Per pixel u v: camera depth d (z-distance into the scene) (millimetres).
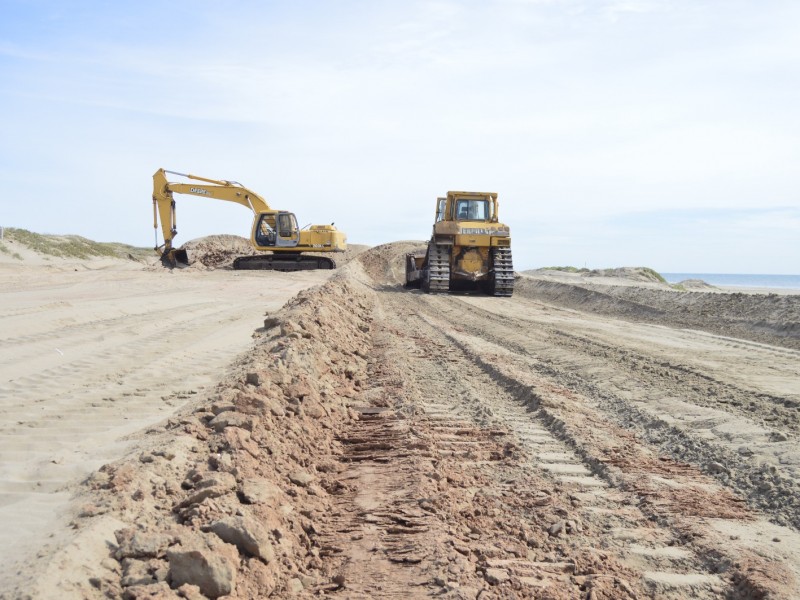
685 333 18078
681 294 24297
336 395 9578
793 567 4930
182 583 3779
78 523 4289
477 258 30828
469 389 10672
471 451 7551
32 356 10828
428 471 6656
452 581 4520
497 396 10297
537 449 7703
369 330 16953
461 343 15391
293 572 4473
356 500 6004
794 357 13805
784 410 9086
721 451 7508
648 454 7570
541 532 5535
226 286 30297
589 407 9688
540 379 11469
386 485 6363
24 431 6797
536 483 6625
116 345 12273
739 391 10336
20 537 4184
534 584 4574
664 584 4754
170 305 20359
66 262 47312
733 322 19984
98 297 22312
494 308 24922
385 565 4777
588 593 4531
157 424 6727
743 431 8070
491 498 6238
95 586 3684
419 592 4387
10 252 45188
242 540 4262
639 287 27797
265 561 4297
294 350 9703
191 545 4004
